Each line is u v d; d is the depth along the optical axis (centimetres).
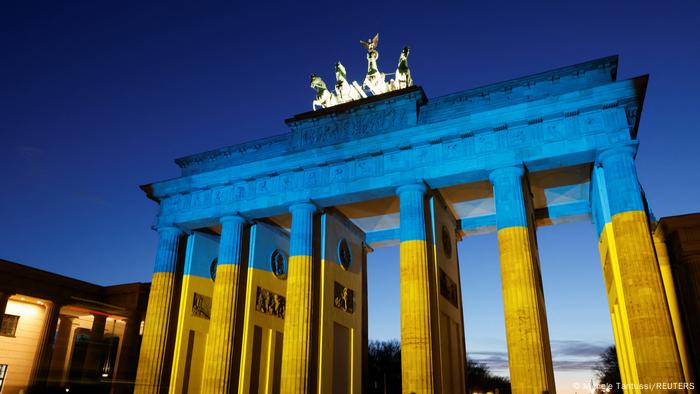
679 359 3431
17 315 6956
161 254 5606
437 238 4862
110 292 7719
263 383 5241
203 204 5566
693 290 4153
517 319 3847
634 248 3722
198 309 5725
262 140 5606
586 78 4478
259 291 5428
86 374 7319
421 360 4056
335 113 5212
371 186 4750
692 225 4284
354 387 5406
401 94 4928
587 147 4122
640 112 4294
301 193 5044
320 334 4828
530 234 4453
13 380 6700
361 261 6272
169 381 5269
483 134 4528
